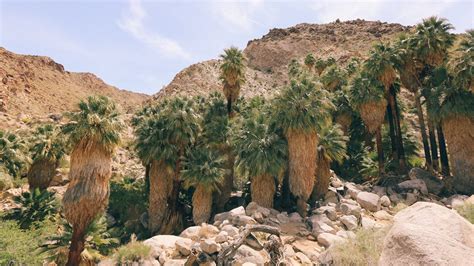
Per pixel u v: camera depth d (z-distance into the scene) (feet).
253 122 89.76
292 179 81.25
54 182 130.82
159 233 97.09
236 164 88.43
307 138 80.59
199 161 94.79
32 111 280.51
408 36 108.88
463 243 18.38
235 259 47.24
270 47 476.95
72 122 62.59
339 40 455.22
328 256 34.01
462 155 88.99
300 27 571.69
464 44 91.40
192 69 369.09
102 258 70.28
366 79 106.63
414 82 107.24
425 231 17.44
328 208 75.31
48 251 68.39
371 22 524.93
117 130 63.87
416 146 126.21
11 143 117.39
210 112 118.21
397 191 89.30
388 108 113.50
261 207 76.48
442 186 89.76
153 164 100.58
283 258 28.25
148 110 137.59
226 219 70.69
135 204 119.03
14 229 88.02
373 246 30.55
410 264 16.31
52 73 442.91
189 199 119.14
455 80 88.07
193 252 38.34
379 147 105.81
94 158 61.26
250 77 396.57
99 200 61.31
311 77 89.45
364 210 76.07
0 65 341.41
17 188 120.88
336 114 131.13
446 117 91.35
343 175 124.77
